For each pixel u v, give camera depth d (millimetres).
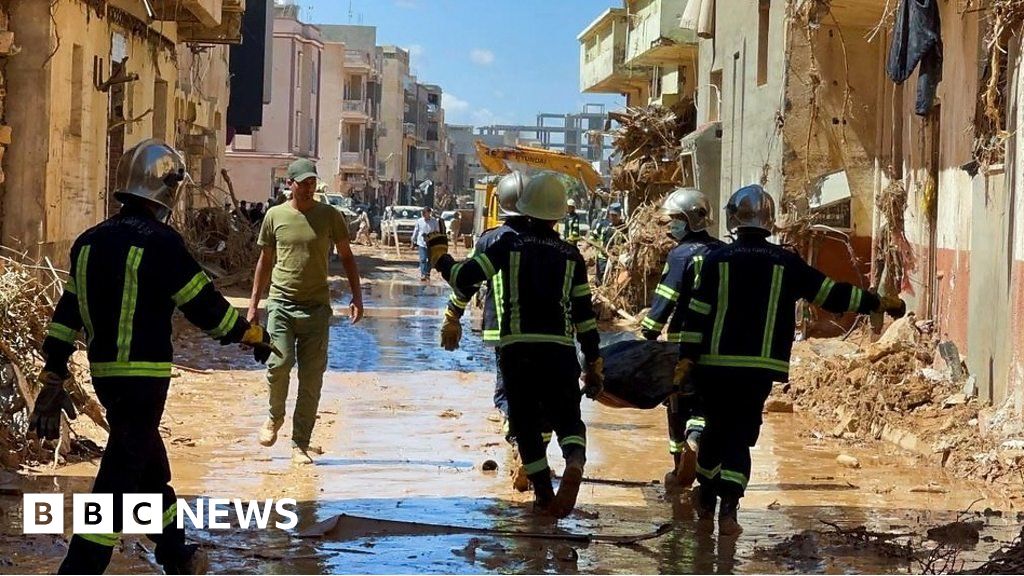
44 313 10938
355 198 95188
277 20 76875
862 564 7473
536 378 8430
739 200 8328
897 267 18875
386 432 12195
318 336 10469
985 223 13398
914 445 11961
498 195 10070
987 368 12953
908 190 18609
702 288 8234
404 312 27625
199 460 10398
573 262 8492
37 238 17609
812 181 21609
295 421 10484
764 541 8125
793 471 10844
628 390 9547
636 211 28203
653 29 41250
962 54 15070
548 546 7809
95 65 20734
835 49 21703
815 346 18844
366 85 108688
